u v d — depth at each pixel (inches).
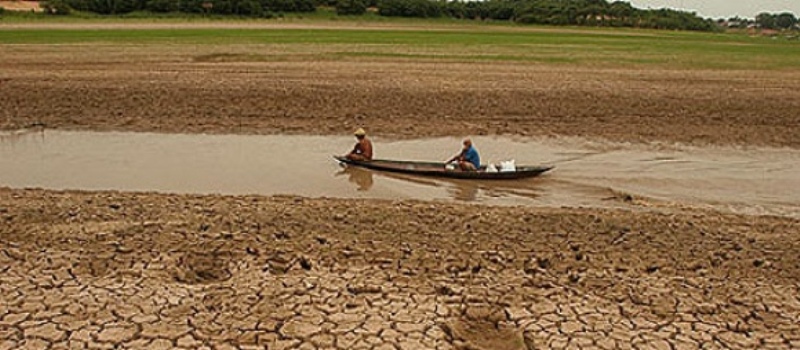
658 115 907.4
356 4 3941.9
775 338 302.2
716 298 339.6
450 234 423.8
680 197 558.9
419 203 501.4
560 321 313.3
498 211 481.7
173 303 319.9
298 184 569.0
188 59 1407.5
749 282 359.9
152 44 1759.4
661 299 336.5
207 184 565.6
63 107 865.5
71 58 1381.6
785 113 943.0
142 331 294.8
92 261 365.1
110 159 641.6
